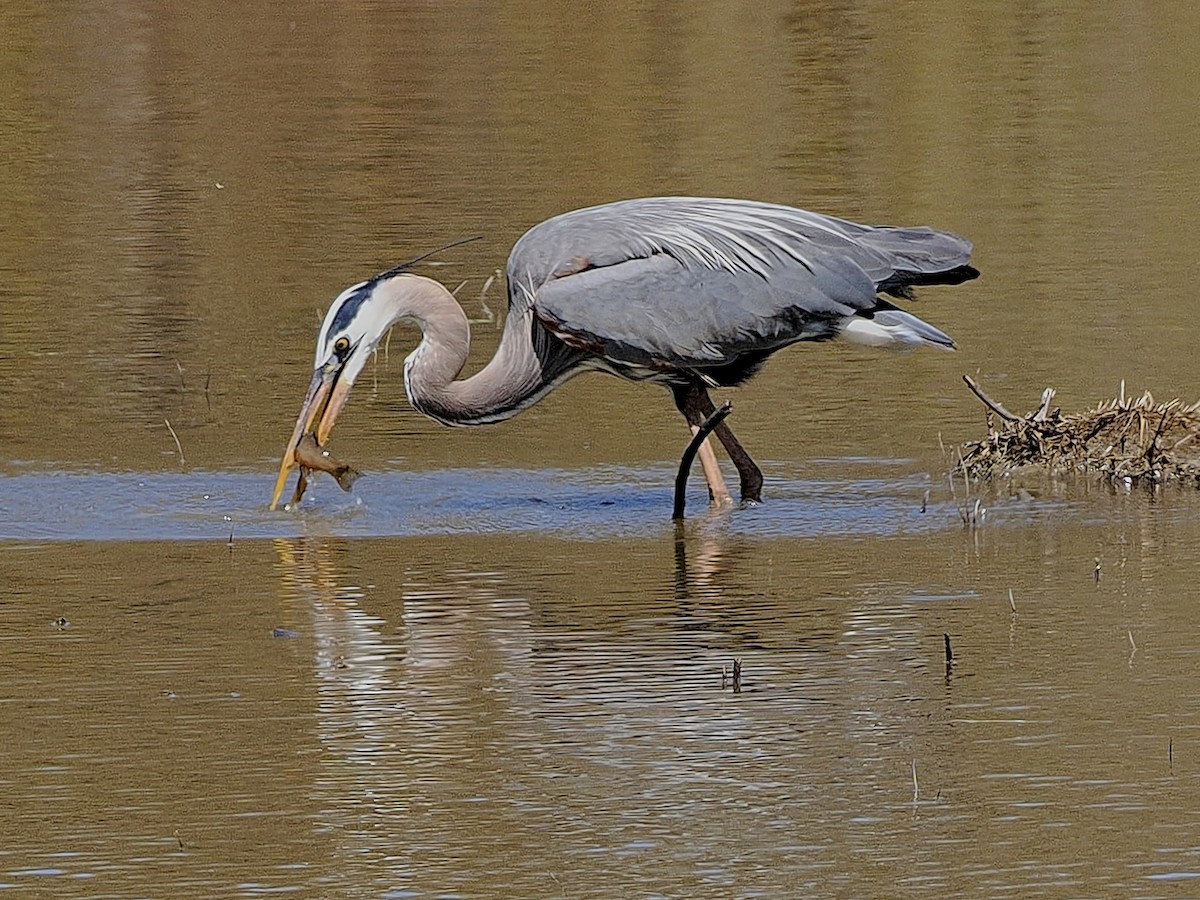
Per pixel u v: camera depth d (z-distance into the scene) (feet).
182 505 48.57
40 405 57.77
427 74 106.11
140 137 93.91
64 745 32.63
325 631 38.60
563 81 104.32
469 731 33.17
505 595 40.98
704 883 27.37
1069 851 28.17
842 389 58.65
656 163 87.30
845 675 35.65
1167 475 49.75
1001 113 96.32
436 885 27.43
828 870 27.68
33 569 43.21
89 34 115.85
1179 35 112.78
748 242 49.52
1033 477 50.34
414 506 48.65
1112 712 33.47
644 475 51.57
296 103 100.07
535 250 50.26
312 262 74.08
